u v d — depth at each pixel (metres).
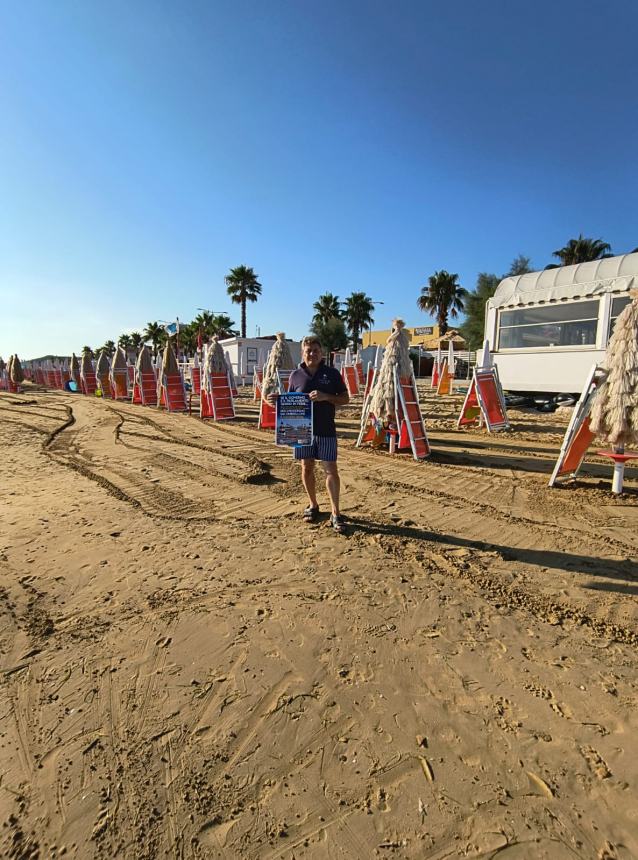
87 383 29.11
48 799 1.84
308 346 4.42
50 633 2.93
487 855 1.59
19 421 14.38
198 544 4.28
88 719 2.23
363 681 2.44
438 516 4.93
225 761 1.98
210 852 1.62
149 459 8.33
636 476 6.45
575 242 43.53
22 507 5.52
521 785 1.85
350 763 1.96
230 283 56.22
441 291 49.28
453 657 2.62
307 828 1.70
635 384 5.17
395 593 3.32
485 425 11.09
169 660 2.64
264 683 2.44
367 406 8.98
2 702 2.35
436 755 1.99
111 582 3.58
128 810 1.78
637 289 5.23
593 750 2.00
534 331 13.09
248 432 11.61
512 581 3.48
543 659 2.60
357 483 6.28
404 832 1.68
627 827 1.68
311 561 3.87
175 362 16.95
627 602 3.17
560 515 4.89
